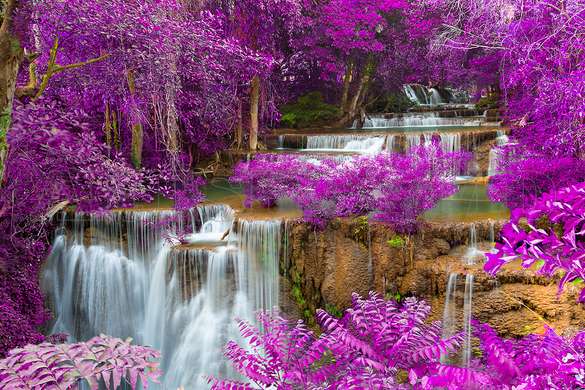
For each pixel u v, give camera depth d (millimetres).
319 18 14109
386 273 6535
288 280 7164
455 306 6012
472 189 9430
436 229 6527
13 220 7023
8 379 2082
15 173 6109
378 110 17953
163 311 7574
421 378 2672
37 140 5324
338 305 6758
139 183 6777
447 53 14820
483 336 3051
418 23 14133
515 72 8656
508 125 11719
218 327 7227
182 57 7281
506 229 2295
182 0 8805
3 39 4539
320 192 6863
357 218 6762
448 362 5895
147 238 8000
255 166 8211
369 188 6863
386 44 15586
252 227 7301
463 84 16906
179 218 8188
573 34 7191
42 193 6340
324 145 12367
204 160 12234
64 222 8148
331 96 17188
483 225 6633
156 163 10586
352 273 6703
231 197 9391
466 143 10688
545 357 2602
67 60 7285
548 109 7836
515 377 2551
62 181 6207
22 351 2252
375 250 6594
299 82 16203
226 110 10383
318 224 6898
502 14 9078
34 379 2090
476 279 5840
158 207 8445
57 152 5566
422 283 6328
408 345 2924
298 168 8070
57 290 8117
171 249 7465
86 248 8062
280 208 8211
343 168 7531
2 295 6742
